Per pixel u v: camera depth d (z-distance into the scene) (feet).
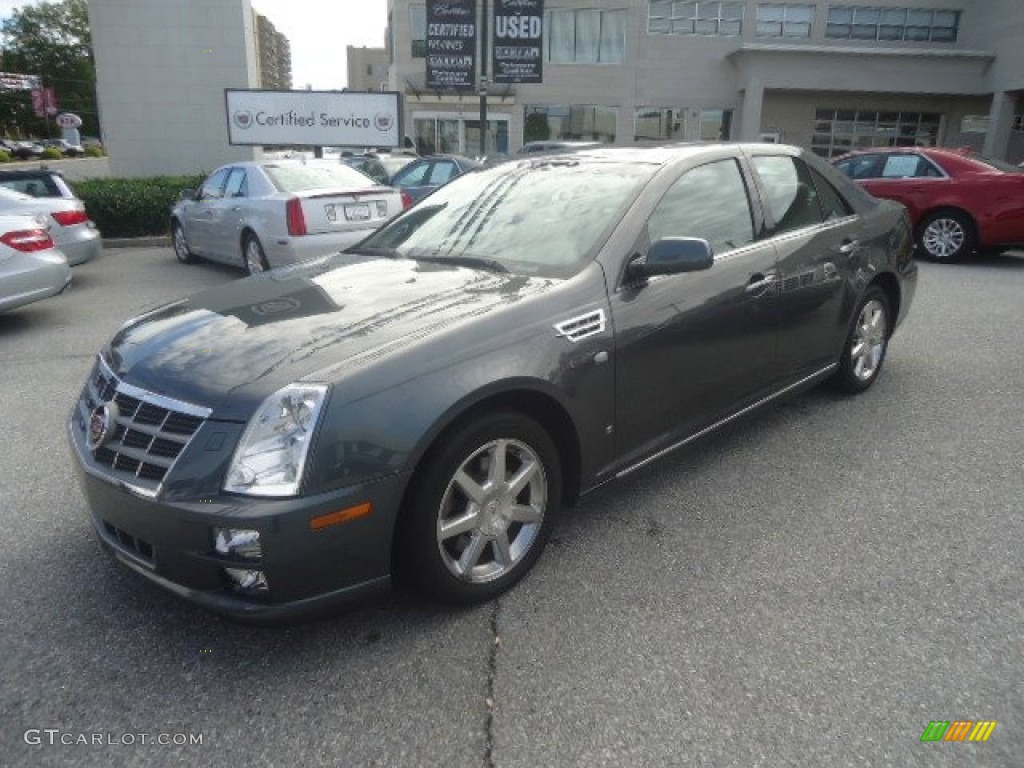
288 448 7.43
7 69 292.40
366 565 7.89
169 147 67.31
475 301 9.33
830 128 103.60
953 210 32.96
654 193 11.04
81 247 31.01
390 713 7.47
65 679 8.00
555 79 101.50
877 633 8.49
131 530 7.99
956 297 26.17
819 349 14.06
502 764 6.85
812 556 10.07
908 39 102.12
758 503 11.54
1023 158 98.17
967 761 6.78
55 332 23.18
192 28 65.36
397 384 7.93
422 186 40.55
